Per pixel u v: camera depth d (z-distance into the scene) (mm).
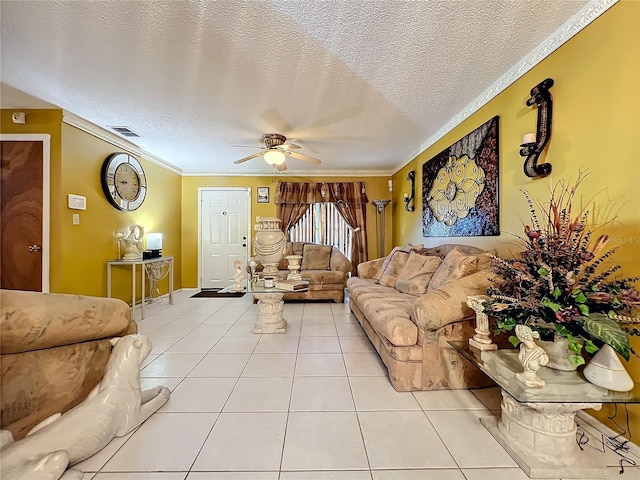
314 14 1758
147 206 4754
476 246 2961
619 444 1522
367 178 6164
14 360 1264
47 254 3172
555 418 1394
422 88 2666
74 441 1340
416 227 4676
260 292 3170
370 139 4074
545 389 1391
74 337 1424
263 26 1863
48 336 1285
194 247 6047
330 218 6141
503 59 2229
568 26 1828
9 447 1202
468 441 1565
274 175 6125
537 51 2082
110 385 1570
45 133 3148
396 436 1604
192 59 2221
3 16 1777
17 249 3188
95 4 1692
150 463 1403
